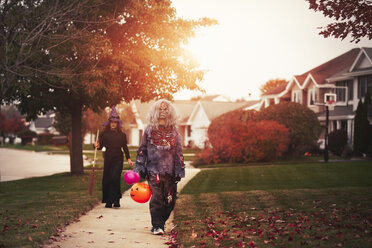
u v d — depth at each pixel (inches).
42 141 2496.3
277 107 1111.0
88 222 284.5
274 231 235.6
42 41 515.8
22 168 938.1
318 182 551.8
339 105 1270.9
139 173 249.3
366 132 1028.5
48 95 601.0
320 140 1314.0
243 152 974.4
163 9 581.6
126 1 556.7
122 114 1676.9
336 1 293.3
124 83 599.8
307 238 215.5
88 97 588.7
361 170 679.1
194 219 285.0
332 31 303.9
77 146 687.1
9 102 627.2
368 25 296.2
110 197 354.3
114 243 222.7
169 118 240.1
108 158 355.9
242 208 329.4
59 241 224.2
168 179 243.4
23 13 503.5
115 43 578.6
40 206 341.7
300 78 1430.9
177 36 583.2
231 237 226.7
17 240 214.7
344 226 241.4
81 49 521.7
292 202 353.7
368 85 1141.7
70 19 499.8
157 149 239.5
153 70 588.1
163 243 223.8
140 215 315.0
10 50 490.0
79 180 594.2
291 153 1118.4
